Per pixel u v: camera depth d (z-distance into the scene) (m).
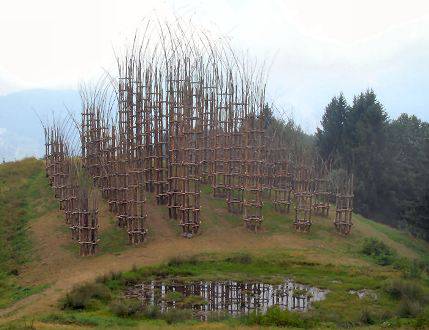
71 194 39.03
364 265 34.28
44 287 30.48
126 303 25.59
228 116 43.66
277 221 42.03
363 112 68.88
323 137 72.75
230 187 42.03
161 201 42.75
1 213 43.91
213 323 22.61
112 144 41.06
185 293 28.80
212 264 33.84
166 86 41.38
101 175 43.41
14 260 36.00
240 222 40.88
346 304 27.22
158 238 38.03
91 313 25.09
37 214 43.34
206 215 41.56
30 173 53.19
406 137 71.81
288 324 23.19
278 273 32.66
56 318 23.66
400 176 66.38
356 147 66.06
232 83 43.78
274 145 47.34
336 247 37.69
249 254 34.84
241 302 27.34
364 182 63.41
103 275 30.42
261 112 40.97
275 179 46.88
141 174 37.94
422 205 50.78
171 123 40.50
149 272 31.86
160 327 21.38
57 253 35.94
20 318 24.12
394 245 43.28
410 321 23.69
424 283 31.11
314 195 44.66
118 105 41.00
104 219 40.59
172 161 40.22
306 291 29.34
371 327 22.67
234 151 42.84
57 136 46.00
